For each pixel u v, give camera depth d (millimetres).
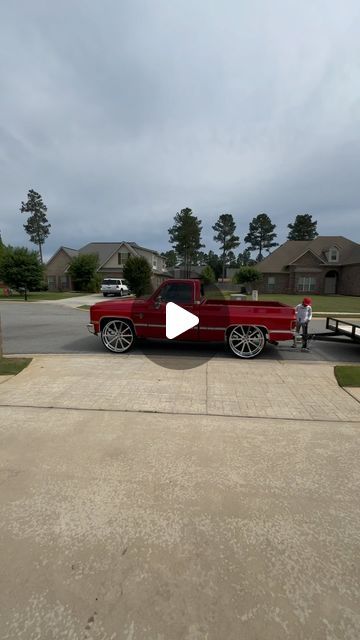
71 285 43281
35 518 2215
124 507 2326
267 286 38219
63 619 1552
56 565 1848
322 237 40062
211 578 1773
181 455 3010
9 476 2680
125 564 1857
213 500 2410
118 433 3420
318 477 2705
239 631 1500
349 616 1573
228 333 6832
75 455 2992
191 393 4625
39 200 70812
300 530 2129
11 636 1474
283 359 6770
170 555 1922
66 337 9141
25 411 3961
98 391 4660
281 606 1621
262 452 3080
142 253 45250
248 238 92750
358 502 2408
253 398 4473
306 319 7574
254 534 2092
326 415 3947
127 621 1543
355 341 6711
